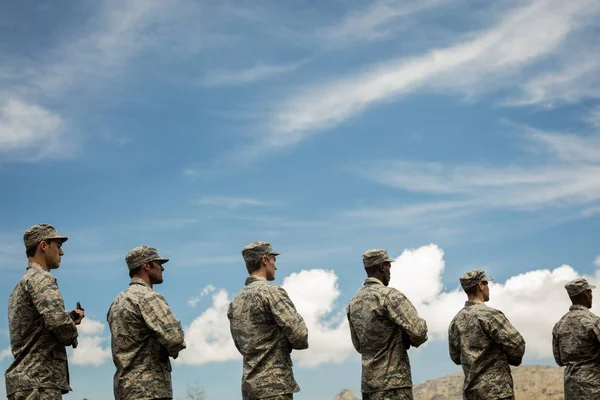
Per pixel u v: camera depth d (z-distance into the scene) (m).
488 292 11.95
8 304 9.08
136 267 9.64
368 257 11.17
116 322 9.23
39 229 9.19
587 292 13.30
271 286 9.99
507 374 11.41
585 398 12.74
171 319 9.19
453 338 11.97
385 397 10.52
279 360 9.84
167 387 9.27
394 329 10.66
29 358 8.73
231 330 10.26
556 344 13.41
